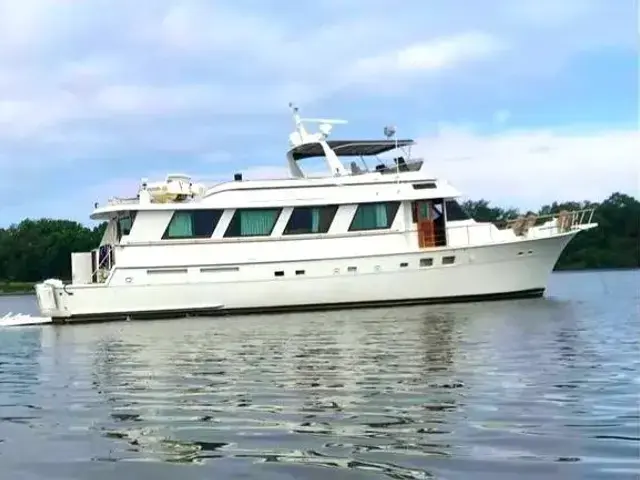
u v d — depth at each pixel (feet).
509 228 96.73
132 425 28.73
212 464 23.07
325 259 88.58
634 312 73.41
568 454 23.21
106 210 84.74
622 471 21.49
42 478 22.22
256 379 38.58
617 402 30.35
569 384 34.42
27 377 43.11
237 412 30.35
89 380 41.04
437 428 26.68
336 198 89.20
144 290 85.81
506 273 92.27
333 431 26.61
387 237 90.22
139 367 45.75
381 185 90.53
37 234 275.39
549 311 76.28
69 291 84.69
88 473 22.58
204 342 58.70
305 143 94.68
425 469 21.99
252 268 87.56
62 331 75.46
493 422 27.40
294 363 44.19
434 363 42.16
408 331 61.11
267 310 88.12
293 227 88.79
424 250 89.35
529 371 38.42
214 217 87.40
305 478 21.45
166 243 86.17
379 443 24.86
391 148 98.12
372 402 31.42
